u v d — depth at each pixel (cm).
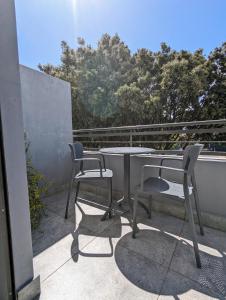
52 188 296
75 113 861
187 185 138
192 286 118
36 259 144
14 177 101
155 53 914
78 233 181
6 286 98
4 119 95
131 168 254
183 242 164
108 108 775
